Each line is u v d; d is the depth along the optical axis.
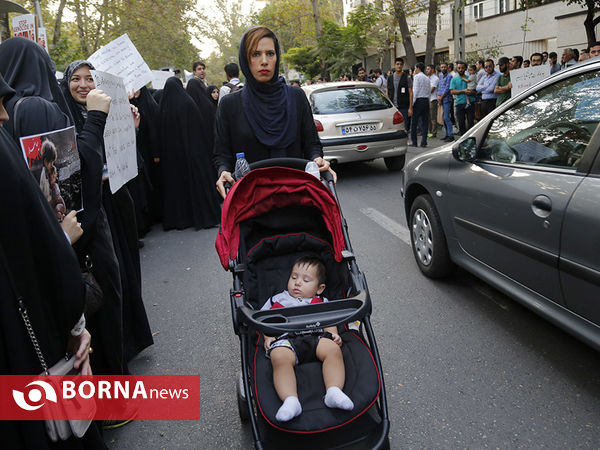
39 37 6.70
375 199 7.60
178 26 25.92
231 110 3.20
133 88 4.55
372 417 2.15
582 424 2.58
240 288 2.54
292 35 41.25
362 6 21.86
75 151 2.17
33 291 1.54
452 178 3.98
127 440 2.76
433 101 13.38
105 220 2.74
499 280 3.54
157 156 7.33
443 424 2.66
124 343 3.32
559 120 3.07
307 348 2.22
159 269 5.51
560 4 18.25
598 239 2.51
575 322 2.81
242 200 2.78
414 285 4.41
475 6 22.61
